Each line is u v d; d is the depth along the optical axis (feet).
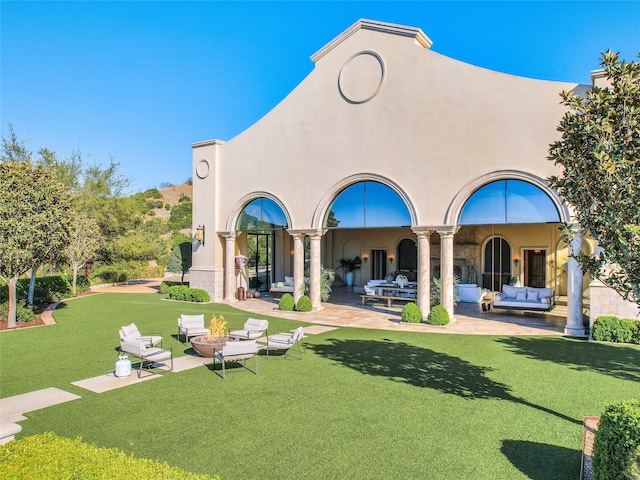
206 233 74.79
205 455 19.92
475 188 50.60
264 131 68.44
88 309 66.18
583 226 19.42
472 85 50.55
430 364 35.14
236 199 71.77
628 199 17.47
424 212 53.78
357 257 98.84
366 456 19.75
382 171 56.90
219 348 36.24
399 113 55.62
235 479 17.79
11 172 50.08
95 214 112.06
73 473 13.08
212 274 73.97
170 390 29.07
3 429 16.03
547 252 77.61
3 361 36.68
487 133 49.60
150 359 32.48
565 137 19.90
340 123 60.54
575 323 45.88
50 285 78.13
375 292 72.02
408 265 92.53
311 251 63.62
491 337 45.37
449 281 52.80
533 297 61.00
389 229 94.17
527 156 47.42
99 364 35.73
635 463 14.34
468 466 18.84
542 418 24.00
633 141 17.47
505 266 81.30
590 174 18.67
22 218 49.98
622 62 18.16
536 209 47.60
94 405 26.35
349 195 60.80
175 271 87.45
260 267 88.63
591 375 31.86
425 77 53.72
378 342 43.27
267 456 19.77
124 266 118.32
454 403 26.37
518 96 47.93
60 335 47.34
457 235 84.23
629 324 42.14
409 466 18.85
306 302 62.18
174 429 22.77
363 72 58.54
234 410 25.39
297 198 64.75
